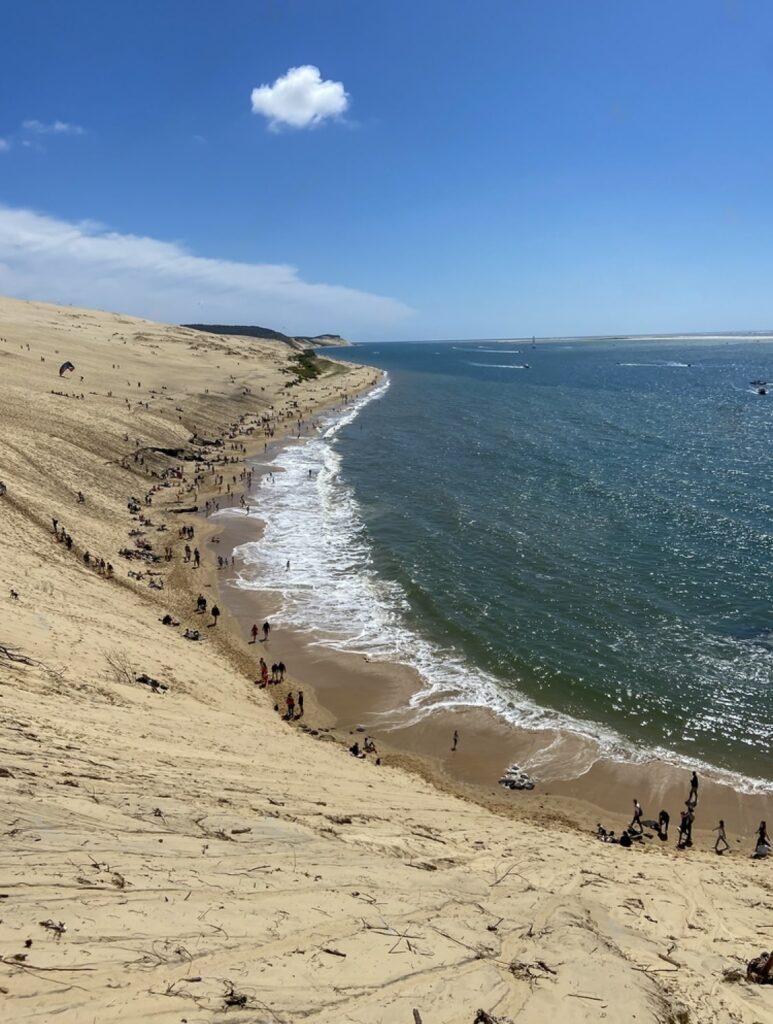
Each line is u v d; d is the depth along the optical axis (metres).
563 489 54.81
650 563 38.25
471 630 30.58
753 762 22.31
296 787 14.56
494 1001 7.09
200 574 36.75
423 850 12.45
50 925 6.51
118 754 12.62
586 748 23.00
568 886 12.34
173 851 8.91
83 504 41.47
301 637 30.20
